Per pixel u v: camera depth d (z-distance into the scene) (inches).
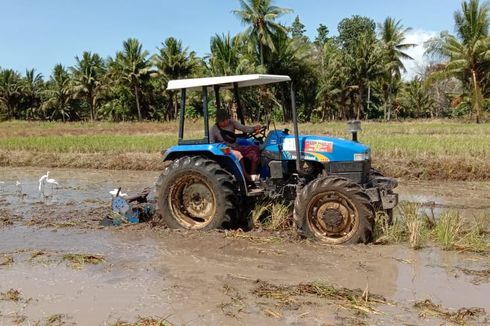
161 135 920.9
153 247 228.4
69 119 2583.7
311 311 155.0
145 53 2000.5
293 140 252.5
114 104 2206.0
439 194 367.2
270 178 255.9
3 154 622.2
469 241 224.4
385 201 237.9
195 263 204.2
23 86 2561.5
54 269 199.3
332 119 2054.6
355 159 245.0
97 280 185.8
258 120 278.5
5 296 170.4
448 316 149.9
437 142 587.8
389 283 178.9
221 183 245.8
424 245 225.5
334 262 202.7
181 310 156.9
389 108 1798.7
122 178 482.0
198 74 1806.1
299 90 1684.3
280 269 195.5
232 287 176.1
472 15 1339.8
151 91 2110.0
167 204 258.2
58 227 273.4
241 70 1409.9
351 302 161.3
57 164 582.6
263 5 1429.6
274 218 254.7
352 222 227.1
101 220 283.6
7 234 260.1
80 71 2183.8
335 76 1798.7
